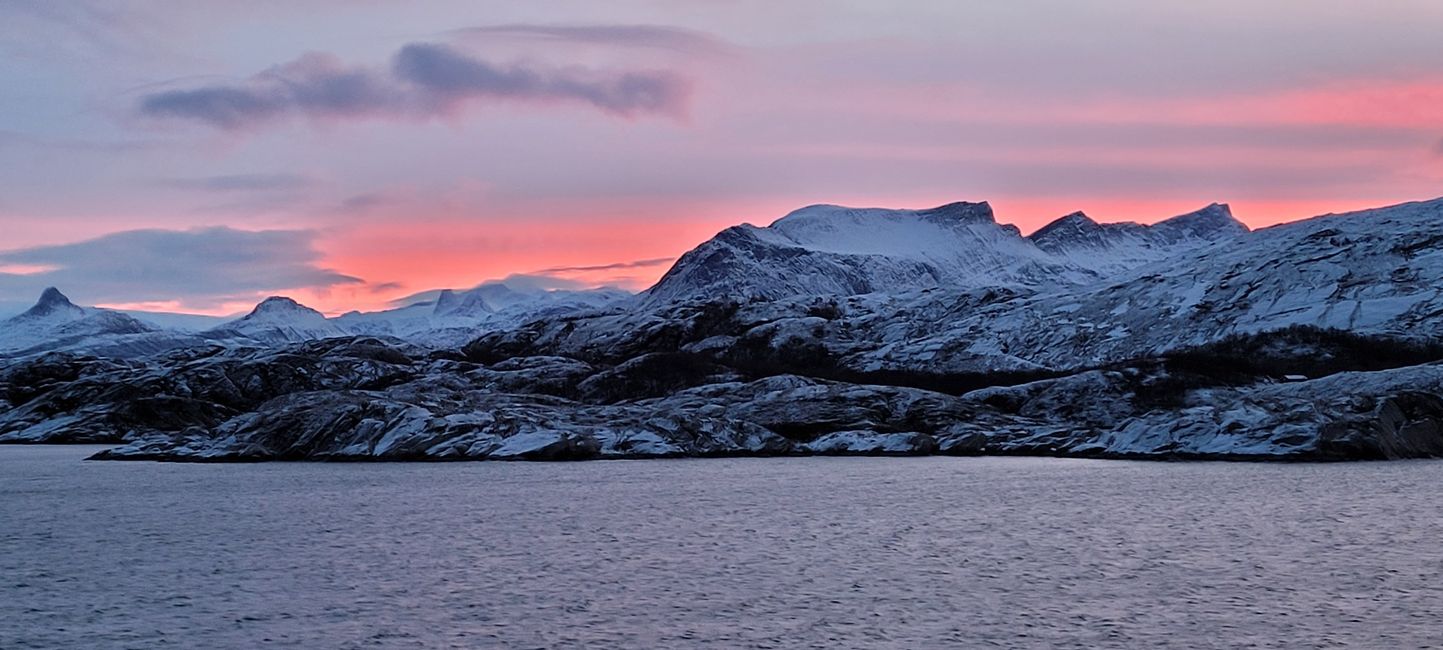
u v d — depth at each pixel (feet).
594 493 373.81
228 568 232.53
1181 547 244.63
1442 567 218.38
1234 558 230.48
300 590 209.15
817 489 380.37
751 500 347.36
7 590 211.20
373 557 244.01
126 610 194.59
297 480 432.66
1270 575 212.43
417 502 350.84
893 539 262.47
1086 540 256.32
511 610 191.62
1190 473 422.82
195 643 173.47
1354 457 476.95
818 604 194.08
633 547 254.06
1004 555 238.48
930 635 174.40
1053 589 203.62
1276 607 187.73
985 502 333.42
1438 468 432.66
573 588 208.23
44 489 408.05
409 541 266.16
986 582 210.38
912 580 213.05
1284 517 288.30
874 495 358.23
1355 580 207.00
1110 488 368.89
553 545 257.75
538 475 445.37
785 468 472.44
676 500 349.41
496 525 292.61
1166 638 171.12
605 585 210.79
